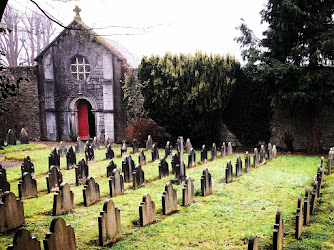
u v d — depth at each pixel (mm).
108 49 16469
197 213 5914
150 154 13125
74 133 17953
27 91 18328
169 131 14781
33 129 18531
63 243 4086
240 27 12891
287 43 12352
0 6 3398
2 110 6320
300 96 11281
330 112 13328
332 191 6910
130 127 15484
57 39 17203
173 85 13961
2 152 13344
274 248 4023
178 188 7805
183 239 4750
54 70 17594
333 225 4984
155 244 4574
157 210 6191
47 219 5707
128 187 8133
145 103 14617
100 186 8008
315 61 11367
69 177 9273
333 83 11508
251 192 7281
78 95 17469
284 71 11320
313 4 11570
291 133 13992
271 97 12773
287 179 8383
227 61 13867
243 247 4434
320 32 11516
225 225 5262
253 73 13172
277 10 11695
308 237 4578
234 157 12312
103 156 12695
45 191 7770
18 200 5398
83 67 17344
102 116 17188
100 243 4629
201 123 13859
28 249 3770
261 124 14539
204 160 11070
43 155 12727
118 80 16781
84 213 6078
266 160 11508
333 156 10125
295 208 6020
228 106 15109
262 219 5477
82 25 16531
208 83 13312
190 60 13836
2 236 4977
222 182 8297
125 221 5566
